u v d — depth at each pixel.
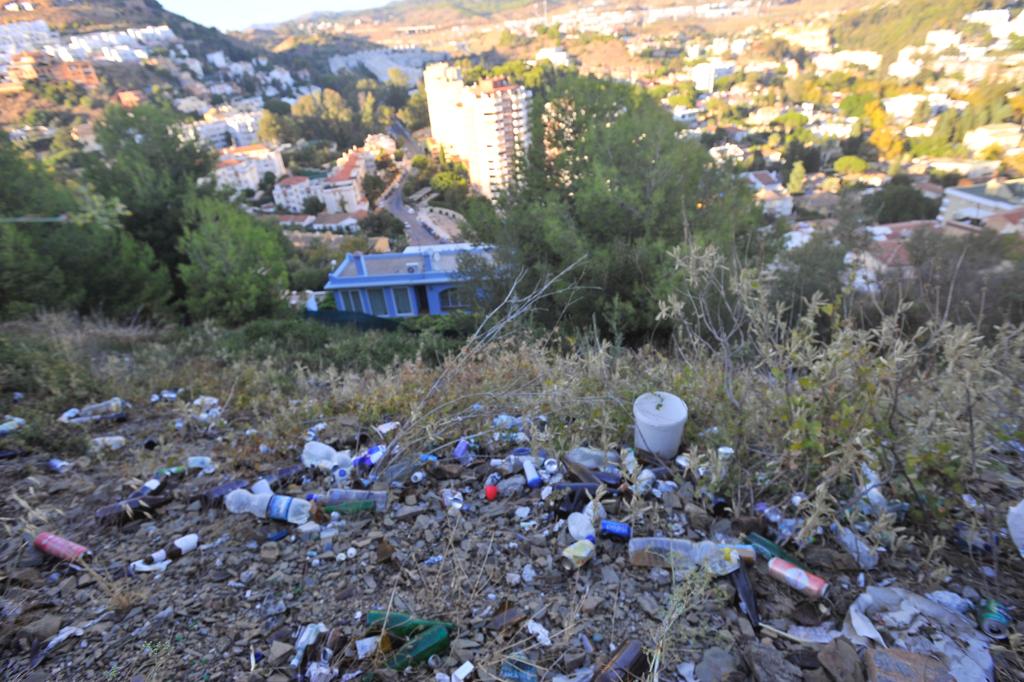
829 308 2.38
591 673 1.48
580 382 3.12
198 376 5.07
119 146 14.23
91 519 2.34
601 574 1.84
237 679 1.53
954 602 1.64
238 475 2.69
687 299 3.60
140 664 1.59
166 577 1.96
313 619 1.74
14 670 1.59
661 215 9.98
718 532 1.96
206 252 13.34
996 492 2.11
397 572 1.92
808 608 1.65
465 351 3.59
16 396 4.04
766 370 2.70
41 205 10.57
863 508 1.98
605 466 2.40
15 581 1.96
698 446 2.48
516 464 2.53
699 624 1.61
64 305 9.85
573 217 10.91
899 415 2.22
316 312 14.53
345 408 3.74
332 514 2.23
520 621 1.68
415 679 1.51
